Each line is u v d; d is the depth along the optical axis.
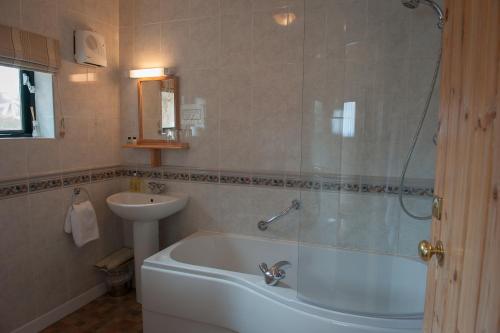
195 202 2.72
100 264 2.68
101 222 2.76
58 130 2.35
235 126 2.53
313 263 2.25
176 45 2.64
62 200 2.41
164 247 2.84
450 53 0.85
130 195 2.77
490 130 0.58
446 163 0.84
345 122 2.19
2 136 2.14
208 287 1.94
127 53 2.81
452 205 0.78
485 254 0.58
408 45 2.04
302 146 2.29
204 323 1.97
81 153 2.55
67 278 2.48
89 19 2.55
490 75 0.59
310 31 2.19
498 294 0.53
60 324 2.36
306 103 2.25
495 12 0.58
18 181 2.11
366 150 2.18
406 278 2.10
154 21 2.70
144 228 2.53
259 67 2.42
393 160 2.15
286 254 2.44
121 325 2.35
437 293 0.87
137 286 2.62
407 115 2.10
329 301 1.79
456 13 0.81
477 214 0.62
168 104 2.70
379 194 2.19
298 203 2.42
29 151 2.17
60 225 2.40
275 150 2.45
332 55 2.17
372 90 2.13
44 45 2.18
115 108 2.86
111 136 2.83
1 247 2.04
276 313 1.73
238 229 2.61
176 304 2.02
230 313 1.90
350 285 2.17
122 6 2.79
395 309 1.81
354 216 2.23
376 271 2.17
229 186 2.60
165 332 2.09
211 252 2.57
